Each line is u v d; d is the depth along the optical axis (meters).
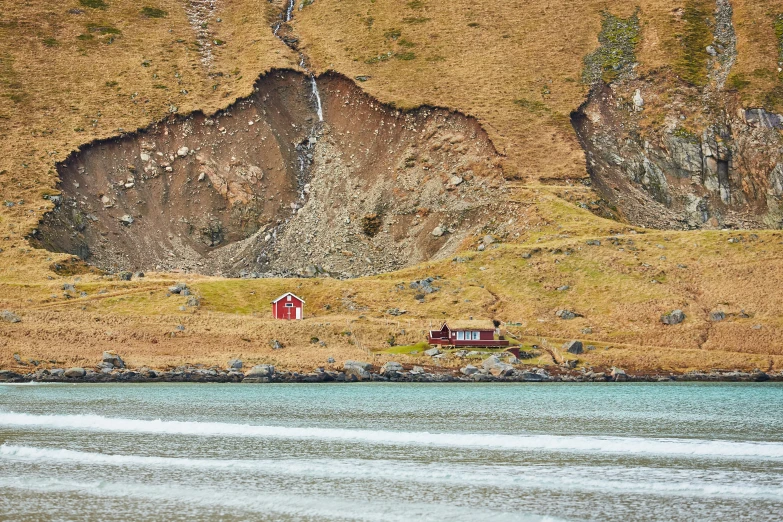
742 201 178.25
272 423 66.69
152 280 134.38
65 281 132.38
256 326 116.50
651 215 169.62
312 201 173.12
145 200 168.38
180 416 70.38
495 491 45.31
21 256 139.38
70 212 157.62
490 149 172.62
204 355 108.62
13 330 110.81
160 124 180.25
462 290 129.25
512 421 68.12
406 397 84.38
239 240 165.62
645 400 82.38
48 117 178.38
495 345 112.00
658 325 117.75
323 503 42.72
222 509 41.72
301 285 132.50
